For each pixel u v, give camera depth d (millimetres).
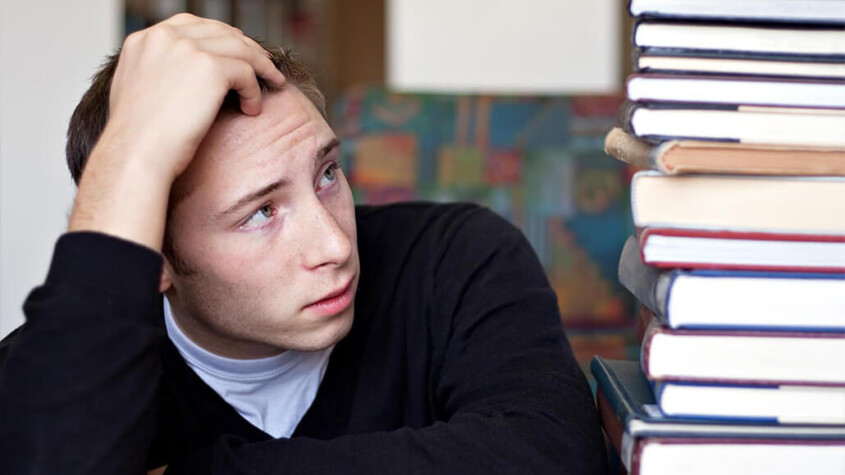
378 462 748
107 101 906
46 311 699
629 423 644
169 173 756
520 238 1117
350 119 2088
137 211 737
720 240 629
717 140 645
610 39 3621
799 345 633
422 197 2061
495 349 939
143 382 713
